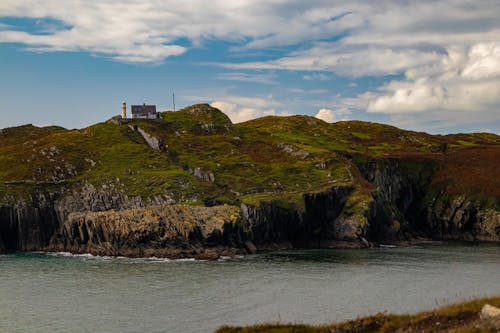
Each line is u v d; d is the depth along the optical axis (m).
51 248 174.50
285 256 155.75
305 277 115.31
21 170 197.88
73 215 173.12
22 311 86.81
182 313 83.31
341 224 189.75
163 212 163.62
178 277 117.00
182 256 151.75
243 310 84.50
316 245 188.75
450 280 109.56
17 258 154.12
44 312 85.88
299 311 83.06
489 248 175.25
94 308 87.94
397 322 43.12
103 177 194.88
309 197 192.00
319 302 89.31
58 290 103.75
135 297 95.94
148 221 159.25
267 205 182.12
